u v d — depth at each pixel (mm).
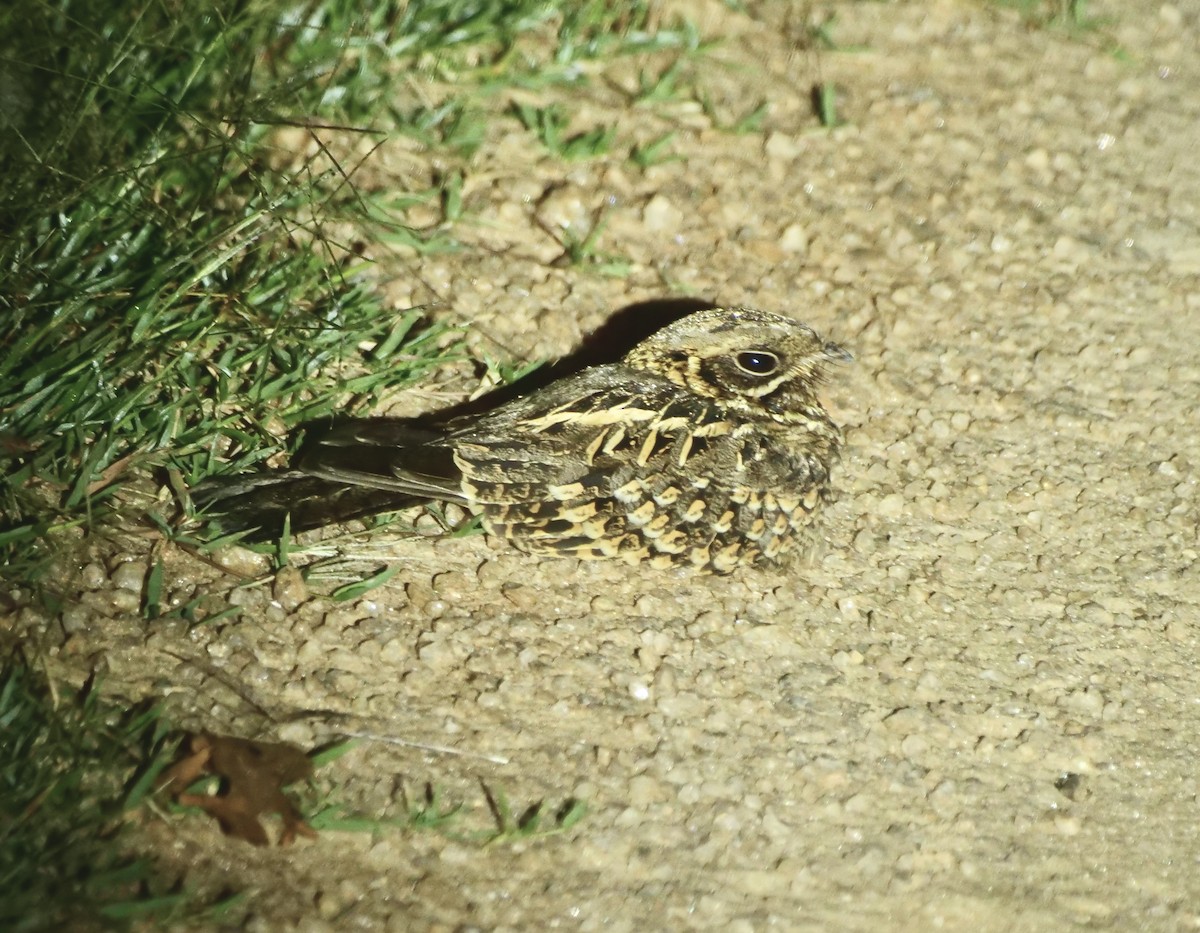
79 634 7250
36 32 9508
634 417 8281
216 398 8539
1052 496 9398
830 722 7871
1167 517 9422
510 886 6844
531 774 7281
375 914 6586
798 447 8789
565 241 10125
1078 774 7980
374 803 6977
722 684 7930
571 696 7664
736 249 10383
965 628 8555
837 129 11336
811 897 7168
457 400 9094
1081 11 12883
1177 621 8836
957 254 10680
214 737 6965
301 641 7551
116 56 9180
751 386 8844
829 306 10195
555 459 8031
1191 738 8266
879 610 8531
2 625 7188
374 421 8195
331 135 10148
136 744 6895
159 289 8500
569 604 8133
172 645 7344
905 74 11992
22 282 8453
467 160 10406
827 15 12281
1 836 6273
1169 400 10086
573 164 10594
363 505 7949
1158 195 11477
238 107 9555
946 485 9344
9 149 8906
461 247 9891
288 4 10547
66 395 8102
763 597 8461
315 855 6719
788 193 10836
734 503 8266
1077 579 8977
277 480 8031
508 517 7938
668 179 10672
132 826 6574
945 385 9883
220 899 6445
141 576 7605
